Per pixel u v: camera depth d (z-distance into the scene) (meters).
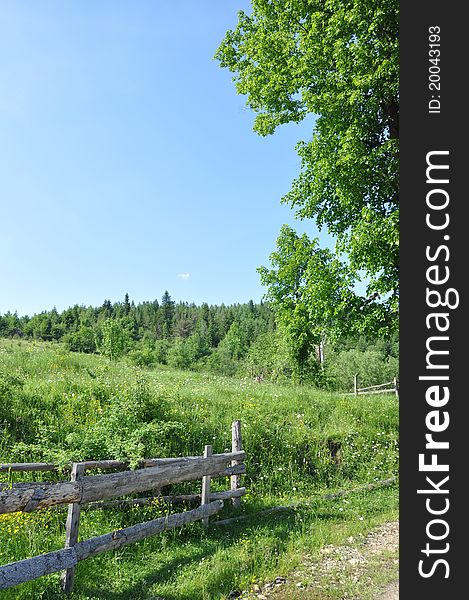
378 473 13.52
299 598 5.72
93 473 9.01
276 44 17.06
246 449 12.66
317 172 16.84
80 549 6.01
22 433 10.59
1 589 5.06
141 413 11.74
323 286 15.95
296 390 22.27
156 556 7.05
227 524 8.87
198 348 76.19
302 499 10.83
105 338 37.09
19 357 18.23
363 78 13.87
